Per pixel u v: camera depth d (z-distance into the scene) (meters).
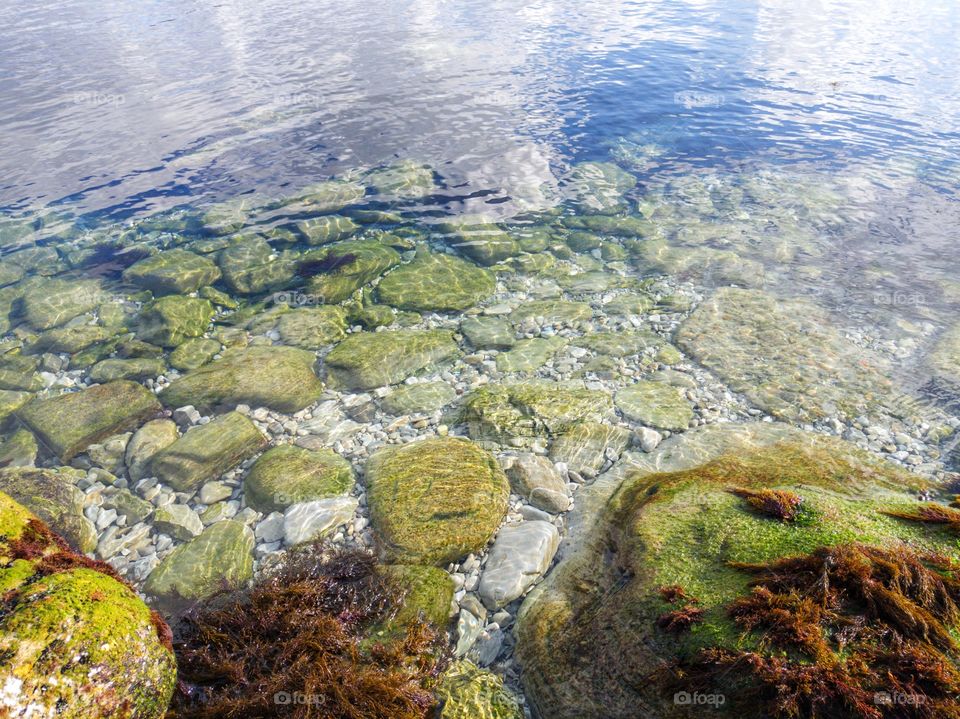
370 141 3.09
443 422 1.61
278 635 1.09
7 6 7.25
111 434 1.62
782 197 2.60
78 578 0.98
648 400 1.64
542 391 1.66
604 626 1.05
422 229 2.43
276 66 4.37
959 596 0.93
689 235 2.37
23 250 2.39
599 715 0.98
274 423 1.64
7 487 1.44
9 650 0.85
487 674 1.08
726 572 1.02
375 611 1.15
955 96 3.64
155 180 2.80
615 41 5.03
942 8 6.38
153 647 0.97
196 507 1.43
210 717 0.98
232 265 2.24
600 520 1.30
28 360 1.89
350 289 2.12
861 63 4.35
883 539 1.02
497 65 4.33
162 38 5.36
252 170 2.84
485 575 1.24
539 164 2.88
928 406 1.59
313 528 1.33
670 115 3.44
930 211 2.46
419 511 1.33
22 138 3.27
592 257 2.29
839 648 0.89
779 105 3.57
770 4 6.60
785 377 1.69
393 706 1.00
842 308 1.96
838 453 1.42
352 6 6.65
